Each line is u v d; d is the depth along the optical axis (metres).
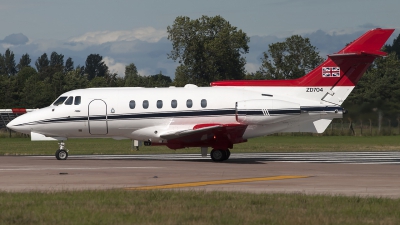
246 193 44.38
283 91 83.94
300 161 83.25
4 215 35.38
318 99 83.31
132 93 86.12
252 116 80.81
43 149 120.50
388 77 145.50
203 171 65.00
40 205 38.97
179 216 35.03
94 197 42.19
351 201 40.47
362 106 143.25
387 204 39.41
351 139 154.88
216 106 82.94
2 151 113.00
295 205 39.00
